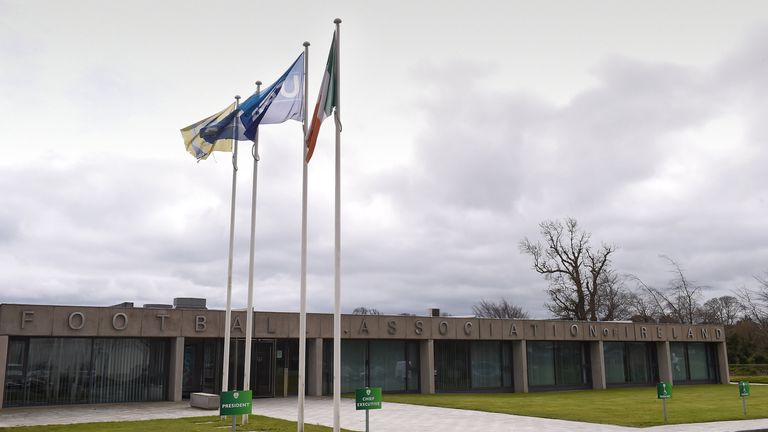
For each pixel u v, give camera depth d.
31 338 28.78
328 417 23.86
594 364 43.88
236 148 23.75
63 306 28.19
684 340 47.75
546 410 26.12
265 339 33.78
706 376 49.81
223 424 21.39
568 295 67.75
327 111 18.23
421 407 27.89
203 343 33.25
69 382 29.25
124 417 23.86
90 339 30.02
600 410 26.12
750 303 68.12
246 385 21.19
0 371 26.72
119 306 32.47
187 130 23.45
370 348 37.41
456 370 39.72
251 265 21.73
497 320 40.16
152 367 31.09
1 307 27.02
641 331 45.72
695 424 21.42
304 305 18.91
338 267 17.42
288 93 20.39
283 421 22.23
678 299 73.69
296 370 34.91
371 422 22.08
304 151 19.58
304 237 19.00
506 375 41.19
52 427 20.70
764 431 19.97
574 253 68.00
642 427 20.62
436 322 38.09
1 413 25.70
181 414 24.84
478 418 23.34
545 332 41.75
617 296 77.56
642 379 46.66
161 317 30.25
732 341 67.69
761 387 42.84
